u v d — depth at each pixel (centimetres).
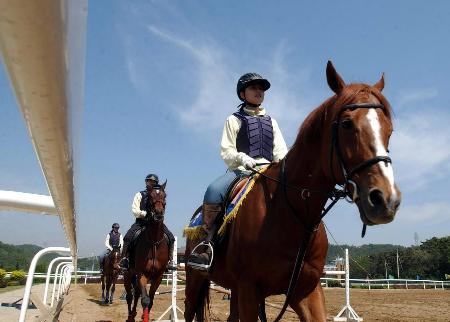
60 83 43
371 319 1039
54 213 167
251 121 389
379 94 256
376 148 227
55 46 35
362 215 227
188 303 467
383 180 216
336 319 941
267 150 388
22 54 34
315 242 302
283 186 303
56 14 30
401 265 5747
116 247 1373
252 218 311
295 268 283
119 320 975
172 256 913
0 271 859
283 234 295
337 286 2866
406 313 1179
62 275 1006
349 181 239
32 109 48
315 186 286
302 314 302
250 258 305
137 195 912
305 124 299
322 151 277
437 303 1512
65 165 79
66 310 1132
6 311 718
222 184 377
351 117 243
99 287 2238
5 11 29
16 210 161
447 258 5559
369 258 5988
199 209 454
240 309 310
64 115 53
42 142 62
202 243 361
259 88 401
